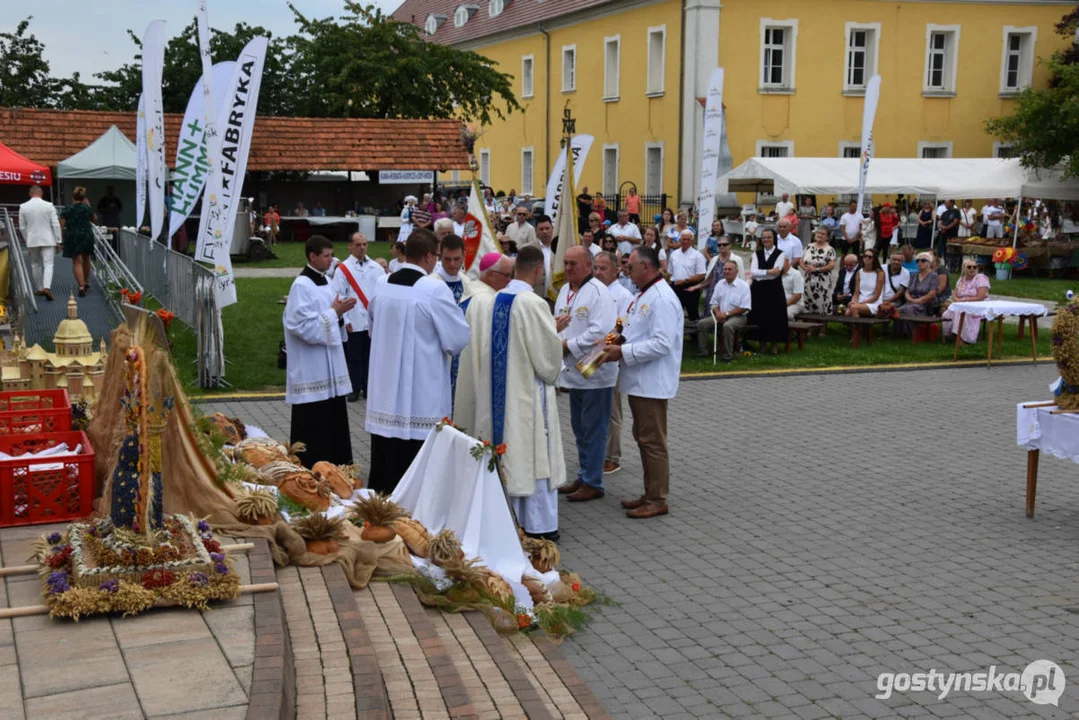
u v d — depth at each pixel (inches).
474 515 256.2
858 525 317.1
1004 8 1456.7
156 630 175.2
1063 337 314.2
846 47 1412.4
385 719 157.5
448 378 310.7
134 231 845.8
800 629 240.4
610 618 247.0
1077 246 1063.0
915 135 1455.5
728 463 389.1
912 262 678.5
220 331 491.5
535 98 1801.2
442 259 328.5
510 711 183.0
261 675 157.3
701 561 285.4
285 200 1318.9
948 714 200.4
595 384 334.6
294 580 215.8
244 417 436.8
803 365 592.1
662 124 1441.9
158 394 195.6
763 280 610.2
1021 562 285.7
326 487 267.7
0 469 222.2
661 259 715.4
